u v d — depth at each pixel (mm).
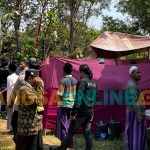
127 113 5383
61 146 5375
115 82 7277
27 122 4457
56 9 13008
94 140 6855
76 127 5266
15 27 12891
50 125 7180
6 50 15484
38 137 4672
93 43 7930
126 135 5379
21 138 4527
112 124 6828
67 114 5848
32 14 12914
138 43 8102
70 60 7258
